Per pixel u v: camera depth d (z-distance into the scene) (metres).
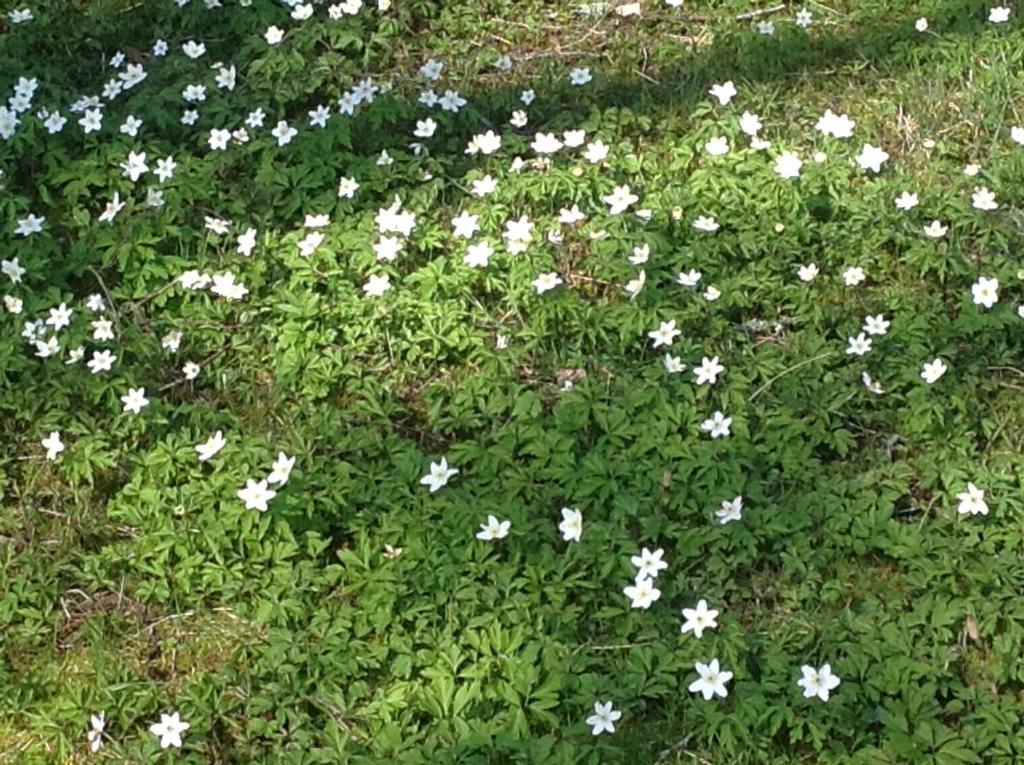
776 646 1.50
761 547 1.61
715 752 1.45
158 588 1.61
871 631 1.50
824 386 1.73
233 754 1.48
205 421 1.76
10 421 1.78
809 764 1.44
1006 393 1.74
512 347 1.82
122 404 1.77
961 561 1.55
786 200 1.93
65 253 1.99
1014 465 1.64
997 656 1.49
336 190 2.02
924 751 1.41
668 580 1.58
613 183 1.99
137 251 1.93
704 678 1.46
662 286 1.88
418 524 1.61
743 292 1.85
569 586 1.55
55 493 1.72
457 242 1.94
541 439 1.69
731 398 1.72
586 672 1.50
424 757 1.43
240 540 1.62
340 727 1.47
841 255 1.89
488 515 1.61
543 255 1.88
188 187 2.00
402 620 1.55
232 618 1.59
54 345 1.82
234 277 1.91
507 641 1.50
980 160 2.03
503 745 1.44
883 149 2.06
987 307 1.80
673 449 1.66
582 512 1.63
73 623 1.61
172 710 1.51
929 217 1.92
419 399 1.81
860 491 1.62
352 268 1.91
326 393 1.79
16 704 1.53
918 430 1.68
